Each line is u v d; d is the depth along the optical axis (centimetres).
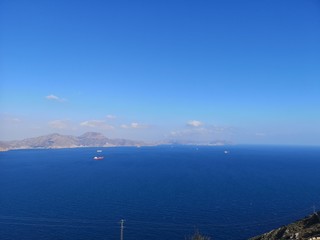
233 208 14675
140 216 13275
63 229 11425
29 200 16500
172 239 10450
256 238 8519
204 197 17250
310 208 14575
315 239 6825
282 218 12925
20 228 11506
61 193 18600
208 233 11025
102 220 12638
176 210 14275
